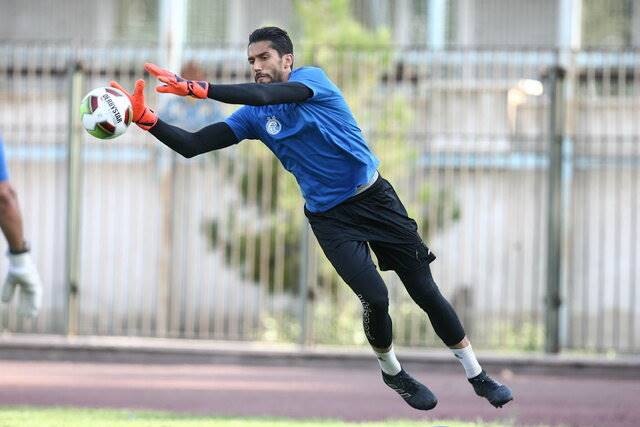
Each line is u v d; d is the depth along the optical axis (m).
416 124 46.75
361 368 40.47
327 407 28.80
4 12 59.97
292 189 44.66
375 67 44.28
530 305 52.41
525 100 50.25
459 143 50.22
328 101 18.34
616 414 28.11
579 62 52.50
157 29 59.72
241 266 45.94
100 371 38.31
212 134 18.97
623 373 39.16
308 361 40.78
